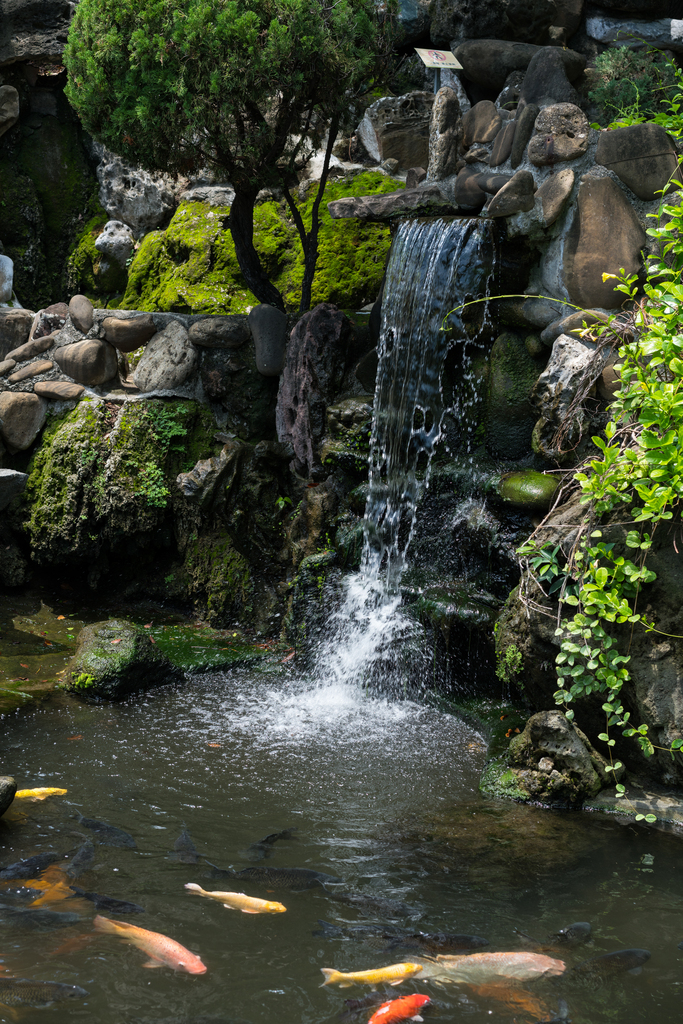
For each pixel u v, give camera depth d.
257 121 6.87
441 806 4.47
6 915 3.36
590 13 6.89
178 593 7.69
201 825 4.19
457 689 5.90
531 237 6.00
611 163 5.75
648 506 4.33
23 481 6.92
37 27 9.47
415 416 6.72
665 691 4.45
